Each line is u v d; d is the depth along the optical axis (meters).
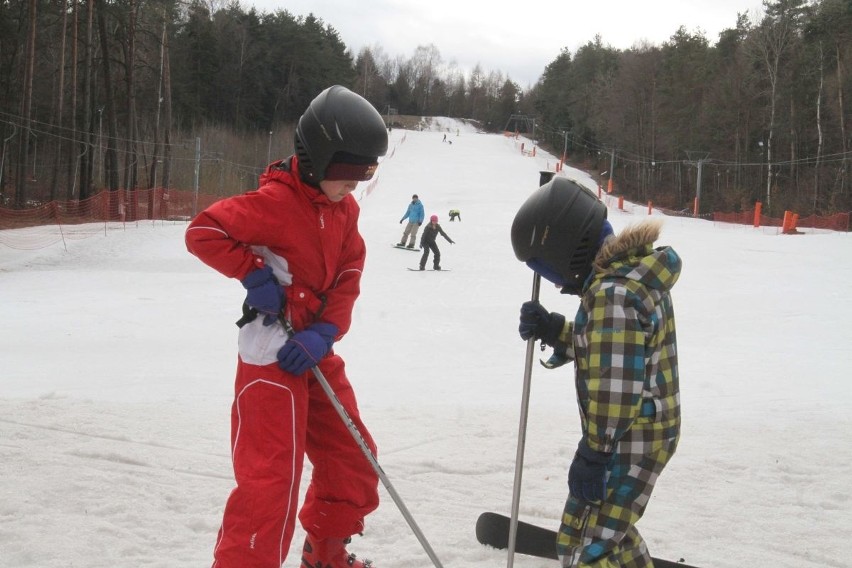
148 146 54.94
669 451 2.39
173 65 71.00
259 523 2.41
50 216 31.92
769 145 58.12
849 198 51.56
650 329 2.32
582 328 2.39
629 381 2.23
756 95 61.84
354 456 2.76
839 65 53.97
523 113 138.12
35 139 45.34
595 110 88.06
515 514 2.73
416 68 159.25
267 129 88.00
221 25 86.75
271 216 2.55
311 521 2.79
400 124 134.00
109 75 39.03
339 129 2.50
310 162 2.56
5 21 42.06
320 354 2.53
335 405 2.61
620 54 99.81
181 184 54.59
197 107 74.12
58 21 38.31
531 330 2.74
